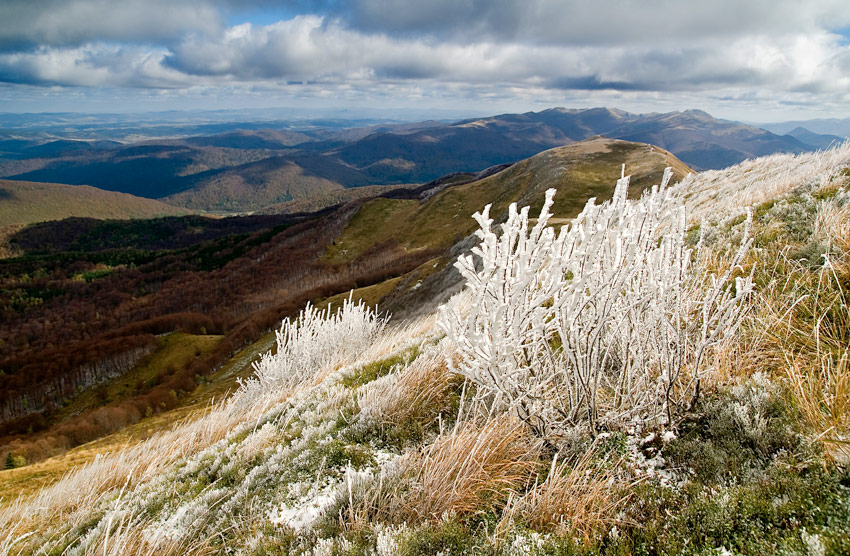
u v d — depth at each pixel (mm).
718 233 6363
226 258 153375
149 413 52281
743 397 2818
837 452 2129
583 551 2160
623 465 2732
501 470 2961
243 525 3393
